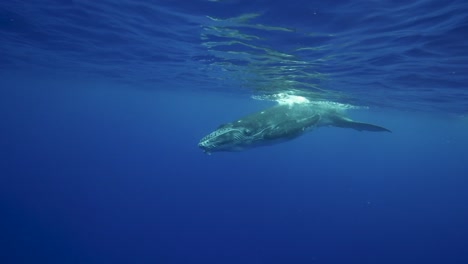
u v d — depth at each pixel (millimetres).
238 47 13828
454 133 51312
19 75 40750
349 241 32812
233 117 85000
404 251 31312
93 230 31156
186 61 19125
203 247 29266
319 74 16297
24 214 33625
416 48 11172
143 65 22688
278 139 8930
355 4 8406
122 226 32875
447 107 25078
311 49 12445
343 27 9961
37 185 48156
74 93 60062
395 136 73812
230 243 30469
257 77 19672
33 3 12328
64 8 12492
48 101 89000
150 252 27578
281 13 9531
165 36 14156
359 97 22422
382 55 12406
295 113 10070
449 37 9844
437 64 12852
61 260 25016
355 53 12406
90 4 11625
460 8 7938
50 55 23516
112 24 13648
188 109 74062
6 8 13523
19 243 27016
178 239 30672
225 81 24875
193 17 11148
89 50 19734
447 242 34844
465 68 13023
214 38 13203
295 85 19906
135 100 63094
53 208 36344
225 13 10219
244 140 8352
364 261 28328
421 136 67625
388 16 8898
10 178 53344
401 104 25719
